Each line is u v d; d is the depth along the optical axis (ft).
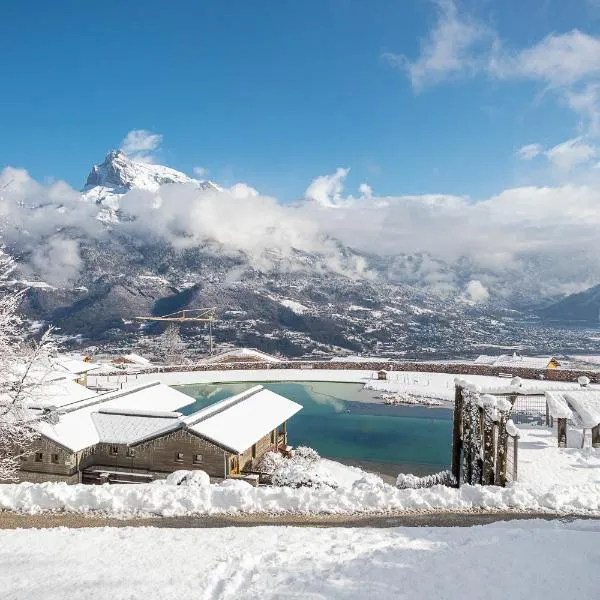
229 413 126.52
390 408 215.31
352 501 68.03
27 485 71.51
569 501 67.15
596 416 110.22
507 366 271.90
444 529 53.47
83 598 37.88
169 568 43.16
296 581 39.22
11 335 70.64
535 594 36.22
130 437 118.01
